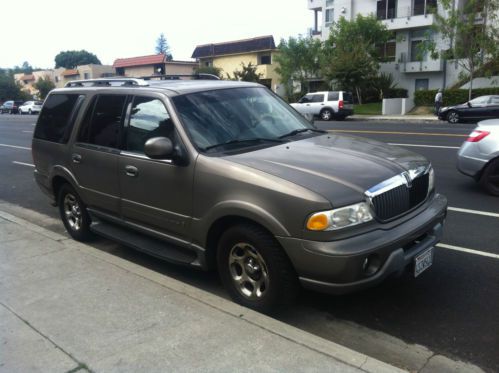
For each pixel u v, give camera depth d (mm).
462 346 3484
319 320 3914
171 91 4566
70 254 4914
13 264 4711
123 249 5676
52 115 6004
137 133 4664
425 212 3988
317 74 41281
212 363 3012
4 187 9742
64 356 3162
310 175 3619
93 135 5219
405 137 15250
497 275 4586
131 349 3205
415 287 4395
